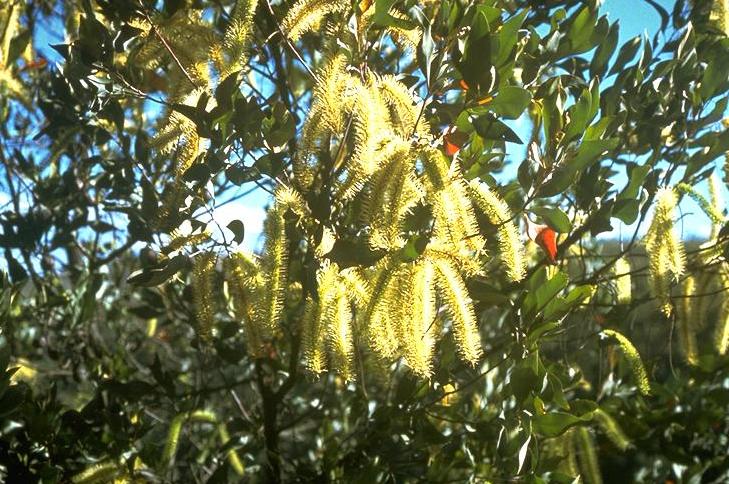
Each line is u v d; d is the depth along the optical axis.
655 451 1.69
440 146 1.13
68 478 1.46
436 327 1.21
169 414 1.83
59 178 1.81
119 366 1.77
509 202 1.32
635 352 1.30
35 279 1.78
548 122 1.19
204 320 1.09
